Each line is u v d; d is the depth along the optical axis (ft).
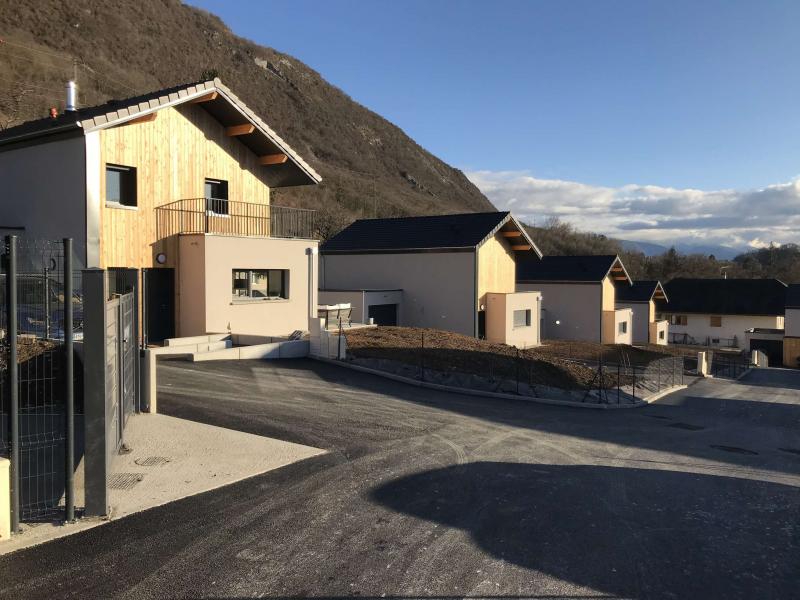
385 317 96.78
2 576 15.43
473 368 54.95
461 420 37.22
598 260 136.36
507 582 15.96
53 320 37.35
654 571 17.06
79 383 32.22
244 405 36.04
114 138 52.60
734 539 19.80
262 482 23.18
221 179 63.98
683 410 52.85
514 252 106.22
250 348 52.90
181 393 37.81
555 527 20.12
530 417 40.70
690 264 286.87
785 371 109.60
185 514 19.72
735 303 189.98
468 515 20.81
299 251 66.69
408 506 21.39
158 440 27.73
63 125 48.70
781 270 291.38
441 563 16.92
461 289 93.20
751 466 31.04
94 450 18.93
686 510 22.65
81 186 49.67
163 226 57.11
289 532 18.66
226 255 58.34
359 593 15.08
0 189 55.36
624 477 26.99
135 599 14.48
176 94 54.80
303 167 69.00
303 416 34.63
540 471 27.04
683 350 144.97
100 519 18.97
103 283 18.90
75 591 14.78
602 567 17.16
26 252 36.70
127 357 28.43
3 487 17.28
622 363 88.84
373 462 26.66
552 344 111.55
